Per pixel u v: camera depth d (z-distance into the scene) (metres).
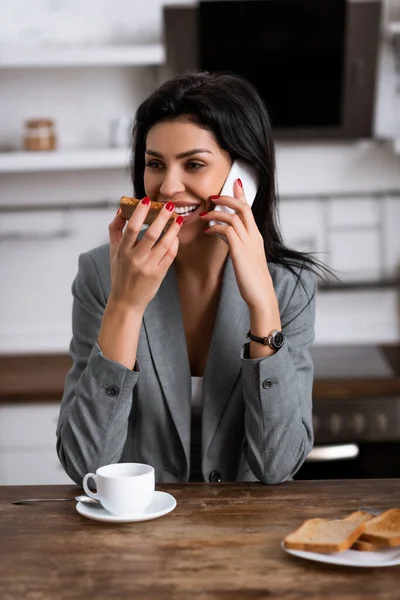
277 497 1.29
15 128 3.09
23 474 2.65
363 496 1.29
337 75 2.85
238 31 2.79
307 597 0.94
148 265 1.33
